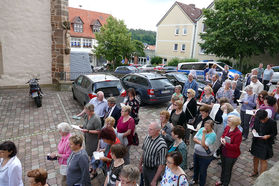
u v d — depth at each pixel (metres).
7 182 2.98
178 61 32.38
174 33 37.62
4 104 9.61
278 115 5.34
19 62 12.32
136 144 4.42
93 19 43.97
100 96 5.77
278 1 21.41
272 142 4.16
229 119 3.79
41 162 5.15
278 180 2.96
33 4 11.98
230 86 7.21
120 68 21.78
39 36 12.48
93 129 4.38
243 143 6.22
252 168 4.97
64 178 3.68
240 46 22.69
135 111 5.58
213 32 23.83
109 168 3.42
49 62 13.03
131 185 2.54
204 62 19.25
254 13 20.89
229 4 22.16
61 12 12.23
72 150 3.24
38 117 8.17
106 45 31.97
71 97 11.24
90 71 15.02
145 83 9.72
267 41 22.42
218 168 4.91
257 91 7.09
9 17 11.63
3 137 6.43
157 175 3.26
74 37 40.47
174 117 4.98
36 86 9.29
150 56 42.84
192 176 4.57
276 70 18.08
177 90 6.09
